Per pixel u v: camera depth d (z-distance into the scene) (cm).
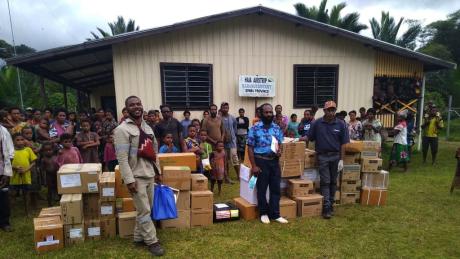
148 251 354
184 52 823
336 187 489
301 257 347
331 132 460
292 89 918
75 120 754
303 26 896
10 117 595
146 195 348
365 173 523
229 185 645
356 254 354
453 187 575
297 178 496
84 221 381
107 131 706
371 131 764
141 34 743
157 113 663
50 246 357
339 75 946
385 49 920
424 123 874
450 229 421
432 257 349
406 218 459
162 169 430
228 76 864
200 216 428
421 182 662
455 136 1648
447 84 2323
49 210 413
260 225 434
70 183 373
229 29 850
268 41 882
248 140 440
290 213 463
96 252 352
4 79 1370
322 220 454
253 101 895
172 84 825
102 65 979
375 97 975
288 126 838
